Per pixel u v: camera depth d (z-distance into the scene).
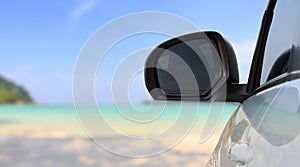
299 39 1.00
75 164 11.89
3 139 13.30
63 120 13.00
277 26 1.24
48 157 12.20
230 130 1.32
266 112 1.03
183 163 9.62
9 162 12.19
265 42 1.28
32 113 14.09
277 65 1.15
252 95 1.28
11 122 14.16
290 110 0.89
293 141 0.82
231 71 1.36
